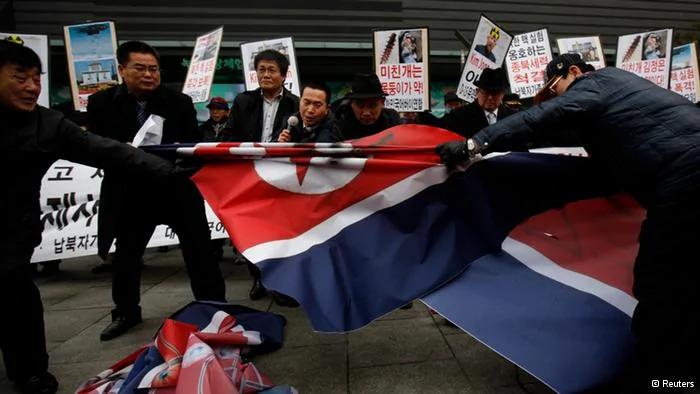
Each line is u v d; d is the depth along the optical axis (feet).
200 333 6.64
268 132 11.16
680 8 37.11
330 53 31.99
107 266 14.90
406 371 7.08
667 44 17.19
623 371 5.58
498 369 7.10
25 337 6.62
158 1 30.78
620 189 7.48
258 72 10.83
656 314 5.20
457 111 11.84
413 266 6.59
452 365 7.25
